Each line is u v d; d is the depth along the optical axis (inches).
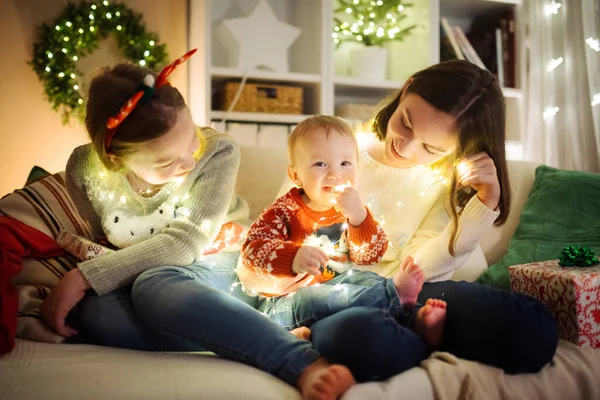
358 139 58.5
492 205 49.8
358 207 44.6
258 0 118.3
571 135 101.3
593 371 41.7
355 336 37.1
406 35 120.3
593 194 68.0
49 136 109.3
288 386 36.5
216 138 50.4
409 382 36.5
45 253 49.0
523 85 110.1
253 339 38.2
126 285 44.5
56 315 42.2
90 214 50.4
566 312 45.5
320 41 110.4
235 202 58.9
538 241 65.9
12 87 106.4
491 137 49.7
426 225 56.3
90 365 36.6
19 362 37.0
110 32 109.6
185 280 42.2
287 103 108.9
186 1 117.5
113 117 42.2
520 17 115.3
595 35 97.0
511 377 39.3
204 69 102.5
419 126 48.1
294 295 44.8
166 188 48.1
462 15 125.2
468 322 40.4
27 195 56.4
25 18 106.7
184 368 36.6
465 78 48.9
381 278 45.5
